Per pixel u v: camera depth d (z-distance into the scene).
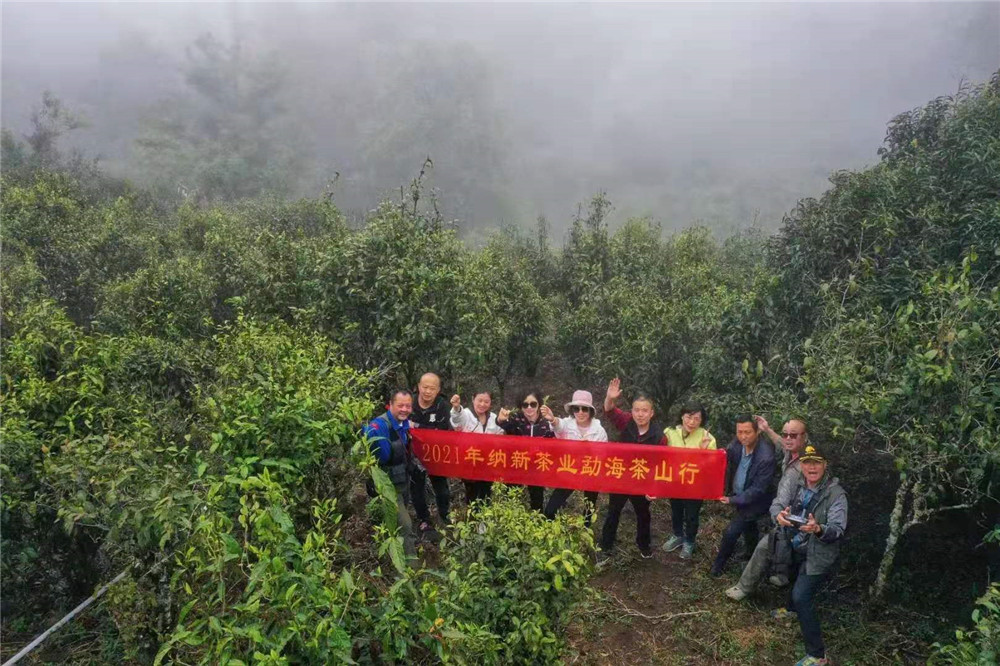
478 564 4.14
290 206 16.28
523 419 6.75
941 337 5.08
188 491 4.04
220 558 3.32
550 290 14.25
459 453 6.55
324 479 5.07
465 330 8.10
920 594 5.99
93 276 11.76
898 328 5.44
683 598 6.14
